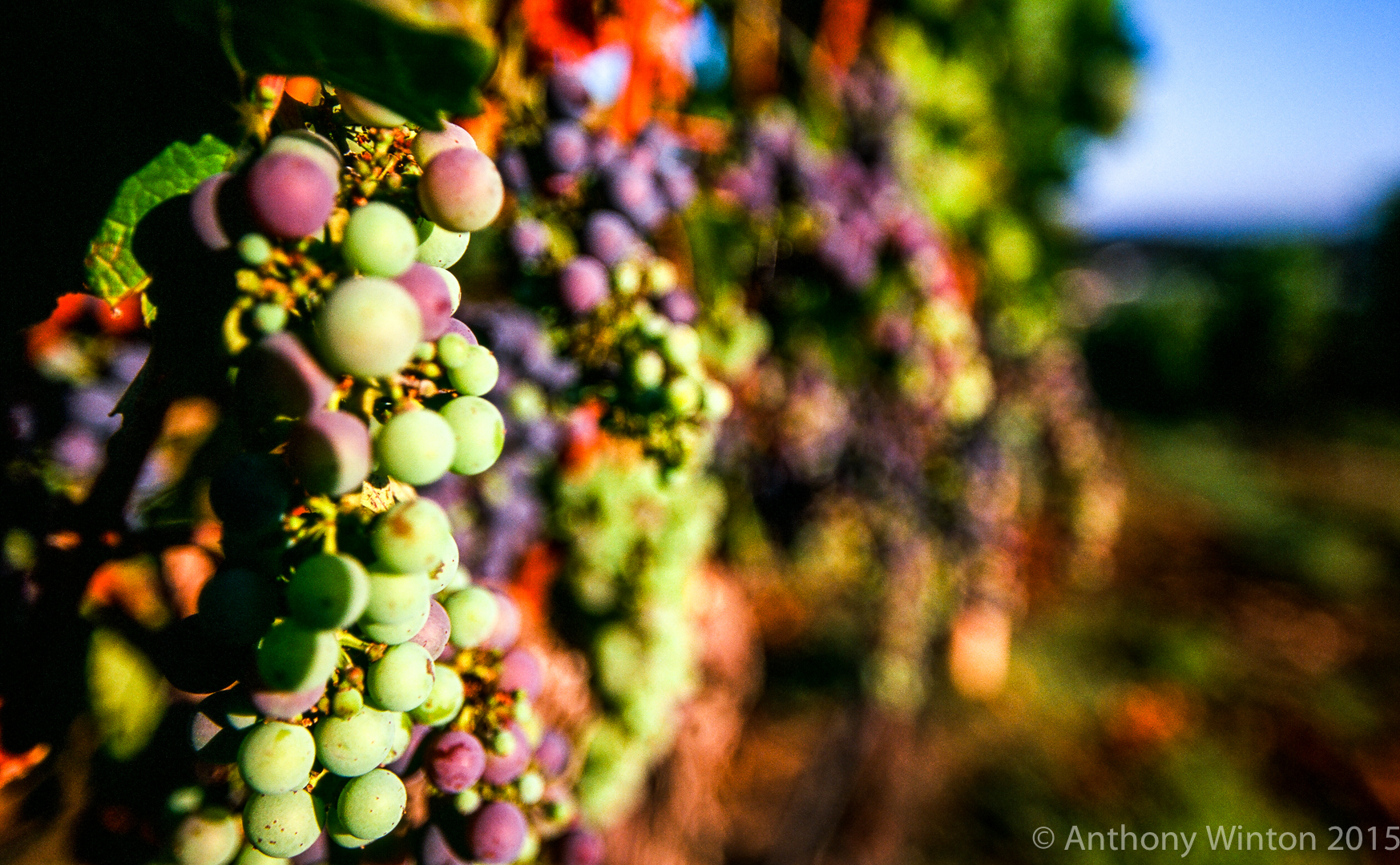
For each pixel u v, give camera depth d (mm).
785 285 476
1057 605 1752
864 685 993
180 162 162
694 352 277
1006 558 985
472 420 179
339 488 158
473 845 203
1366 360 4016
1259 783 1297
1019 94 901
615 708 471
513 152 285
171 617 214
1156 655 1611
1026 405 1042
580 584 448
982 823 1107
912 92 617
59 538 188
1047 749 1270
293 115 173
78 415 207
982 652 1270
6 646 184
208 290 165
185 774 194
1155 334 4043
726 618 649
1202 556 2201
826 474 600
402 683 174
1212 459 3141
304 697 167
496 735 209
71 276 164
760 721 1183
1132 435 3430
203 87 160
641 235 317
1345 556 2197
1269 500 2674
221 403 180
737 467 537
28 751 189
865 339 534
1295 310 3850
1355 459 3215
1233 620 1838
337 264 161
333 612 158
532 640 417
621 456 422
